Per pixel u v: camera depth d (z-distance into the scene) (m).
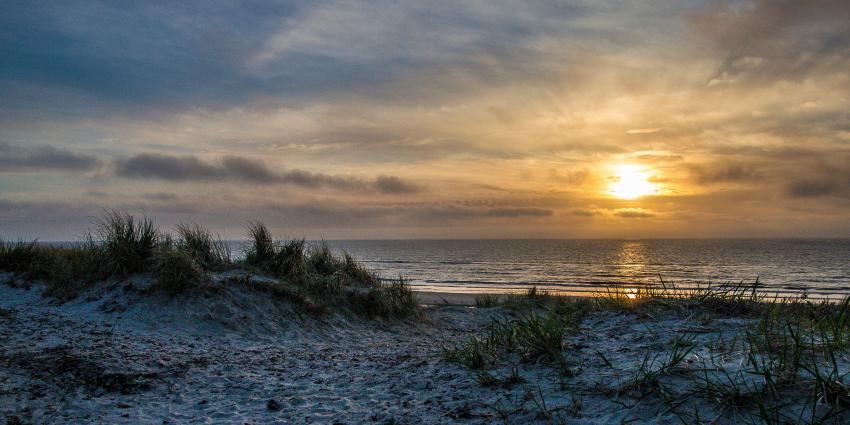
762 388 3.20
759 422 2.89
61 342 6.37
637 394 3.57
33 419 4.03
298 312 9.64
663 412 3.25
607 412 3.43
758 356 3.91
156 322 8.09
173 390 4.98
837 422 2.71
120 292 9.02
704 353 4.27
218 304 8.86
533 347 5.05
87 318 8.00
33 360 5.40
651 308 6.57
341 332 9.51
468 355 5.40
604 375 4.07
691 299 6.68
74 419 4.09
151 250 9.88
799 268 52.38
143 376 5.24
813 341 3.94
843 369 3.38
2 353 5.61
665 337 5.12
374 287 11.76
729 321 5.48
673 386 3.55
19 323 7.30
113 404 4.48
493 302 14.93
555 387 4.03
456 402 4.11
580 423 3.34
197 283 9.19
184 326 8.13
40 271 10.39
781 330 4.75
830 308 5.49
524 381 4.29
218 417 4.20
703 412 3.13
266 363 6.36
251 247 11.53
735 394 3.16
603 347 5.04
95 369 5.27
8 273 10.32
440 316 12.50
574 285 32.53
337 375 5.64
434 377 4.97
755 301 6.35
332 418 4.06
